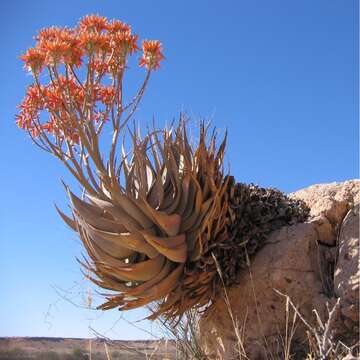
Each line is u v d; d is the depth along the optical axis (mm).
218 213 1548
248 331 1549
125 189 1571
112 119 1620
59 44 1567
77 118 1565
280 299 1511
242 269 1594
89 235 1549
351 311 1363
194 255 1550
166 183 1621
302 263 1513
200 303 1643
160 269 1545
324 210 1608
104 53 1633
